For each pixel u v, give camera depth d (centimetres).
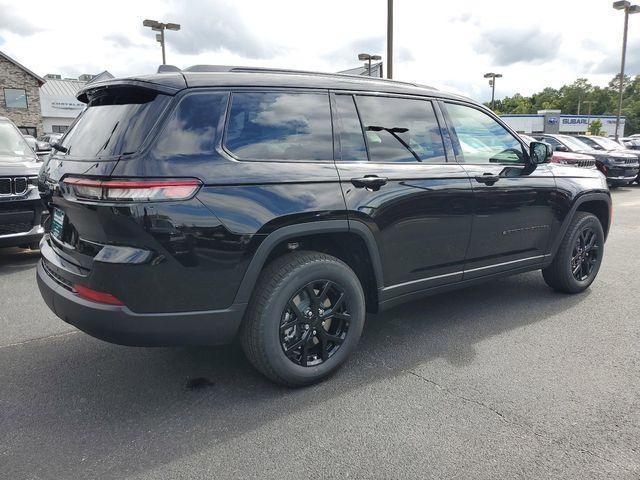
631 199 1311
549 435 259
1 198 547
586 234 487
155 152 253
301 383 306
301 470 234
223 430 266
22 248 704
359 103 334
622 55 2705
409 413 281
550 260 460
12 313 443
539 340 381
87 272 264
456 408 286
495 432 262
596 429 264
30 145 720
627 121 9875
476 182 380
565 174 464
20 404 292
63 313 279
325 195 297
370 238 320
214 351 363
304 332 304
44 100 4225
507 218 408
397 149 346
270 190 279
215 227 260
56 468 235
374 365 341
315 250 325
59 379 322
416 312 444
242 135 282
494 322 419
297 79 311
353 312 322
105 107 297
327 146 312
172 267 254
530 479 226
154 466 237
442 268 374
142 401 295
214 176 263
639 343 375
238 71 302
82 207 257
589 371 330
